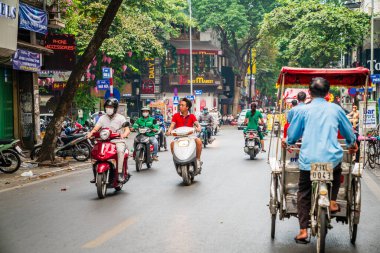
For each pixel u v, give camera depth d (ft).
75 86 47.70
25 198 30.96
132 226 22.49
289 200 19.72
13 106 60.18
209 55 174.81
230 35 184.03
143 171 44.65
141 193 32.14
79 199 30.09
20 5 53.47
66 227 22.41
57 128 47.91
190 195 31.14
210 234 21.07
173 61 169.07
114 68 109.29
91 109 102.32
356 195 19.52
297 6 130.82
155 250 18.56
